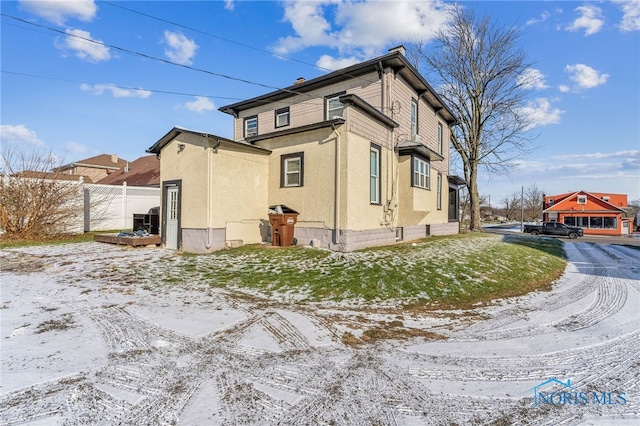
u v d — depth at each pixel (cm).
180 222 1077
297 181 1110
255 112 1650
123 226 1800
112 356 346
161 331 420
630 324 498
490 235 1900
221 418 243
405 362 352
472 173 2439
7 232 1320
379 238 1148
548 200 4950
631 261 1212
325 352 370
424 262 853
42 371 310
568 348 402
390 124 1205
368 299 584
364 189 1059
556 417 258
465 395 288
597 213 3981
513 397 287
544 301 630
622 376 332
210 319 468
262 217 1165
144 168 2817
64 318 464
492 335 443
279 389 288
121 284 662
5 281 688
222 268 792
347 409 260
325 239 1020
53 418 239
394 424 242
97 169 3994
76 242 1279
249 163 1116
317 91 1397
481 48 2289
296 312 509
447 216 1861
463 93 2419
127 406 257
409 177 1238
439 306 571
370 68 1222
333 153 1010
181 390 283
